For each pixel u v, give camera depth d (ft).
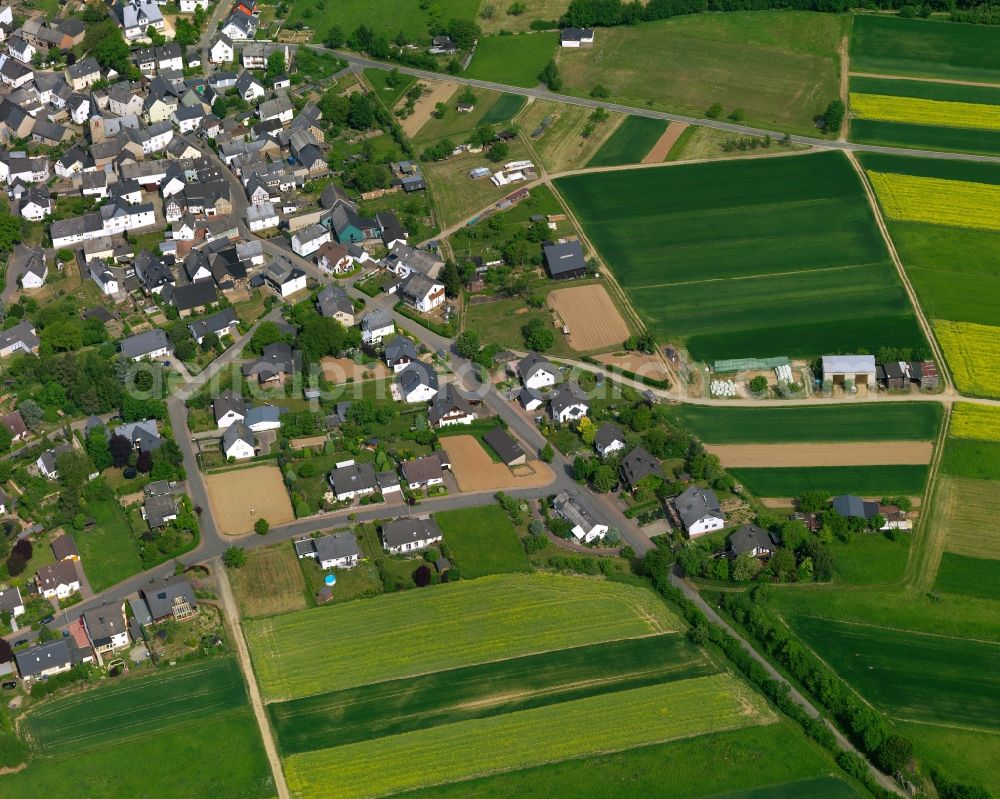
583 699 557.33
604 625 598.34
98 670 576.61
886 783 520.01
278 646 586.04
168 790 517.14
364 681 567.59
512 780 519.19
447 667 574.97
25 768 528.22
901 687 563.89
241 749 535.19
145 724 547.90
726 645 581.53
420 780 520.01
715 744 536.42
